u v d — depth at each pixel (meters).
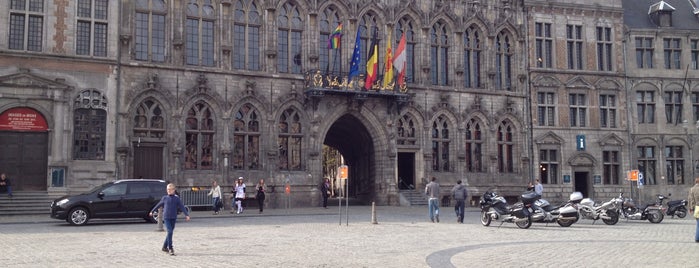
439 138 43.66
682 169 48.59
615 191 47.03
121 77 35.22
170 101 36.22
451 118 43.88
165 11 36.88
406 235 20.77
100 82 34.59
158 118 36.22
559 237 20.39
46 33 33.59
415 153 42.84
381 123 41.94
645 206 27.86
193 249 16.48
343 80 39.66
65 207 24.91
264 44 39.03
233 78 38.00
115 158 34.59
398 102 41.69
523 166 45.53
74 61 34.03
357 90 39.97
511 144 45.88
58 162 33.09
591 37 47.81
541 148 45.97
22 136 32.91
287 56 40.03
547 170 46.00
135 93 35.41
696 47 49.78
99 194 25.64
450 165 43.75
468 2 44.91
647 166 48.12
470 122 44.75
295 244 17.78
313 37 40.19
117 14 35.28
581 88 47.12
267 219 28.84
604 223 26.92
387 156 41.94
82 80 34.19
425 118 42.94
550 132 46.03
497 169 45.00
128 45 35.56
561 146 46.34
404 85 41.25
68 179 33.34
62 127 33.41
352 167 48.50
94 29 34.84
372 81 39.97
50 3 33.84
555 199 45.69
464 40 45.00
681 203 31.39
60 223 26.42
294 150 39.72
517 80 45.97
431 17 43.62
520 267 13.25
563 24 47.22
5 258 14.54
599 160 47.03
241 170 37.91
